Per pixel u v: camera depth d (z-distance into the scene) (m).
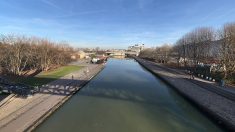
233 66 67.19
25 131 26.64
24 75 65.94
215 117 33.41
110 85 61.94
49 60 81.88
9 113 32.09
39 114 32.09
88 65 114.62
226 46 68.94
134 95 50.62
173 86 57.97
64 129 30.38
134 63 167.75
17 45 66.31
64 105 40.72
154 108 40.94
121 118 35.25
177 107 42.00
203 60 89.69
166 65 126.94
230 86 57.12
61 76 67.25
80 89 53.91
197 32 95.50
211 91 51.00
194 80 67.81
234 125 29.28
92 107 40.12
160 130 31.22
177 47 133.25
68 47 127.31
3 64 67.56
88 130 30.30
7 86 42.72
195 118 36.19
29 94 40.88
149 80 74.75
